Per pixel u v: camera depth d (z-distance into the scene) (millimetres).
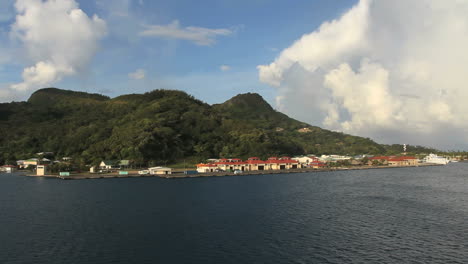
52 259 60906
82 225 85688
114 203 118312
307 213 99312
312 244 68625
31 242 71250
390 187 163625
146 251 64812
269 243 69500
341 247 66750
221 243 69500
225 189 157625
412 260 59375
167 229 80875
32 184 191500
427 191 147750
